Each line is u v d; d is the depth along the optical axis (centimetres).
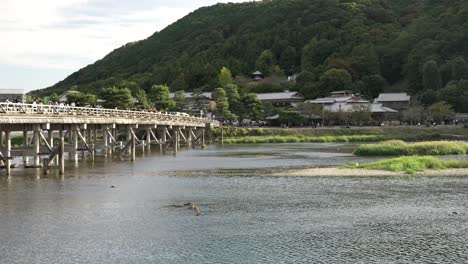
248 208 3197
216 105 13988
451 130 12056
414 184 4103
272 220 2894
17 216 2923
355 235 2598
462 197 3547
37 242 2433
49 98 12838
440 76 16525
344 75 17638
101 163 5834
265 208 3198
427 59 17700
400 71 19212
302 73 18662
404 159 5325
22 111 4019
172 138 9138
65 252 2292
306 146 9512
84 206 3216
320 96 17188
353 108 14200
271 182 4266
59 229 2661
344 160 6247
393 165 5034
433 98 15275
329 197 3559
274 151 8094
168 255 2266
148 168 5322
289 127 13462
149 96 13475
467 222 2855
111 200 3422
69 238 2505
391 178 4434
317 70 19138
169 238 2523
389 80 19125
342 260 2217
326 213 3066
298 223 2830
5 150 4275
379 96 16412
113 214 3003
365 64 18988
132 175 4719
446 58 17788
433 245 2433
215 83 19450
